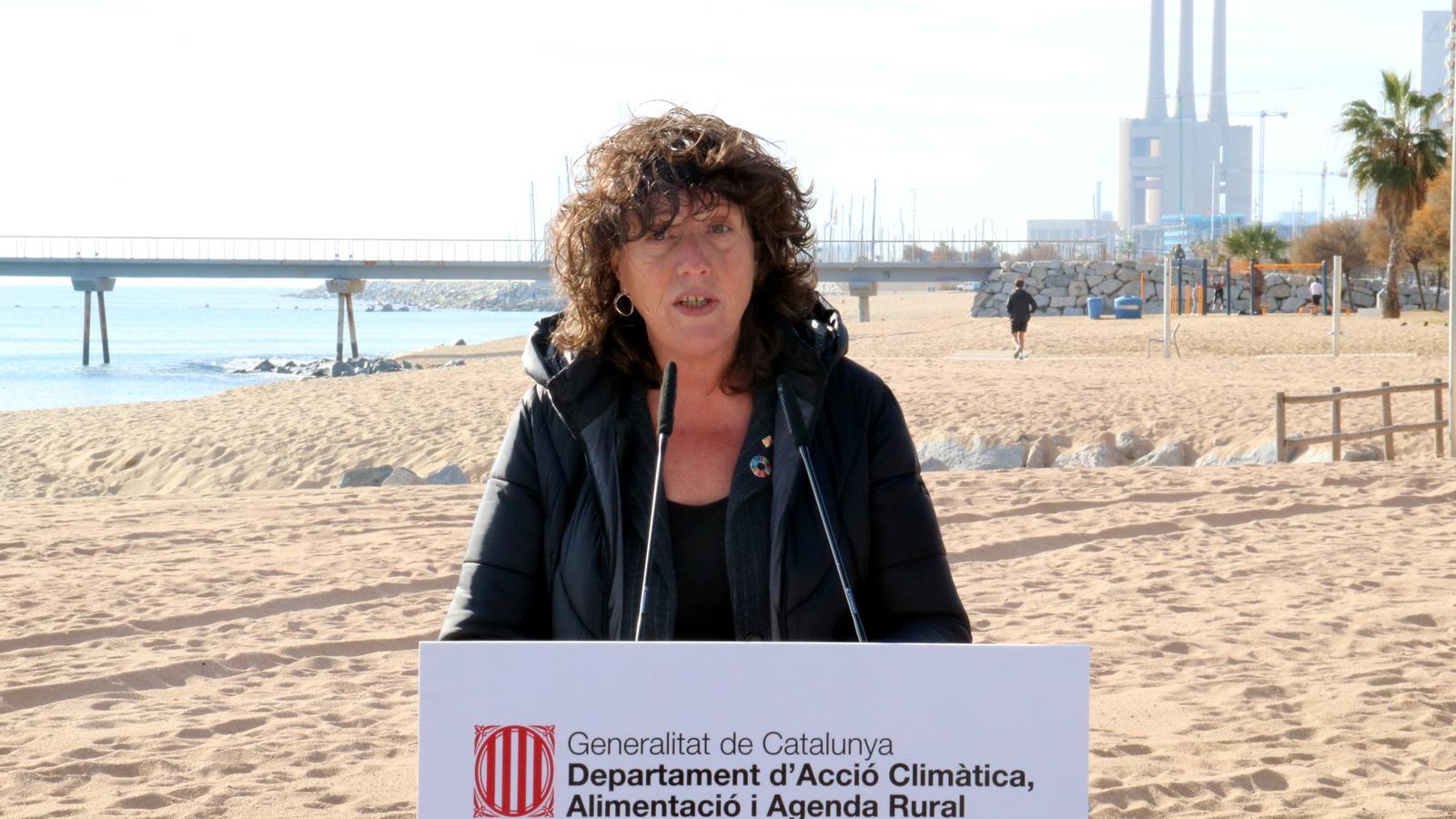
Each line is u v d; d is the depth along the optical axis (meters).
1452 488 10.29
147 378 41.34
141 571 8.17
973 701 1.43
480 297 191.50
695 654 1.43
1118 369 22.55
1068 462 14.30
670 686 1.43
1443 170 41.62
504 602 1.86
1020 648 1.43
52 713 5.33
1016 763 1.43
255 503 11.26
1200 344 29.30
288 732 5.02
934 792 1.43
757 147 1.89
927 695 1.43
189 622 6.91
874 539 1.90
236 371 45.53
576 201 1.89
